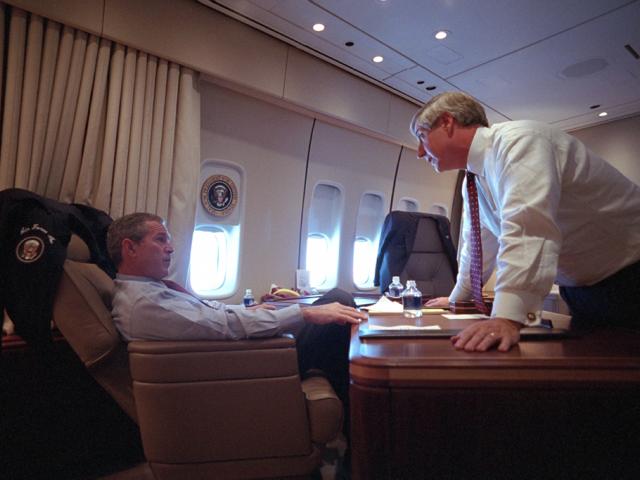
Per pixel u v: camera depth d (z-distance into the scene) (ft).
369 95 12.03
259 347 3.62
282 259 11.17
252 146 10.25
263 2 8.37
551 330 3.11
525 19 8.68
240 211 10.22
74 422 5.43
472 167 3.79
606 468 2.14
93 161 7.08
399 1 8.16
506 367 2.21
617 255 3.56
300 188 11.42
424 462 2.22
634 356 2.30
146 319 3.89
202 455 3.55
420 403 2.21
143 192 7.70
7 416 4.97
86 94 7.04
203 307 4.13
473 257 4.65
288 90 10.09
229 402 3.57
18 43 6.32
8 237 4.27
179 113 8.33
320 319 4.19
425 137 4.05
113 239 4.82
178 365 3.51
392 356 2.37
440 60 10.51
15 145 6.27
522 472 2.18
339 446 5.00
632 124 14.25
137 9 7.55
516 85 11.90
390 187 13.84
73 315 3.94
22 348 5.12
